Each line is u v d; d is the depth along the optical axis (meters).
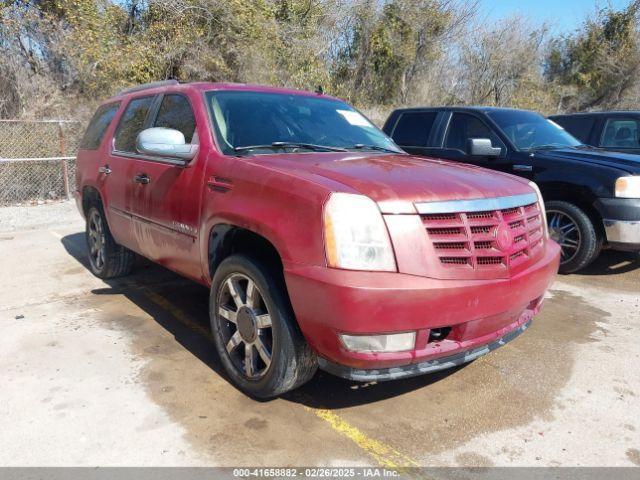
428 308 2.78
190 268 3.96
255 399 3.41
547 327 4.69
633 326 4.75
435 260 2.84
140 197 4.50
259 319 3.24
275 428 3.11
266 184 3.17
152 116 4.69
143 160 4.54
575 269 6.14
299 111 4.41
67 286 5.60
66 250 7.14
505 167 6.55
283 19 20.00
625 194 5.67
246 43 17.36
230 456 2.85
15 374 3.68
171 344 4.20
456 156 7.02
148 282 5.75
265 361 3.21
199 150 3.82
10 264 6.44
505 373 3.83
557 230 6.19
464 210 2.95
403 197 2.86
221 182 3.51
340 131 4.41
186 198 3.83
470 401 3.45
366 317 2.71
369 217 2.79
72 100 14.20
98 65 14.98
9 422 3.12
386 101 28.19
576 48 31.59
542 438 3.06
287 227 2.95
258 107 4.21
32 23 14.90
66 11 15.02
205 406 3.32
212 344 4.21
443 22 27.56
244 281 3.42
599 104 31.42
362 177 3.07
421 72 28.59
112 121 5.47
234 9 16.77
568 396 3.52
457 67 29.83
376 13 26.97
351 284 2.70
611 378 3.77
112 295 5.33
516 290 3.11
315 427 3.13
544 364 3.97
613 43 30.62
